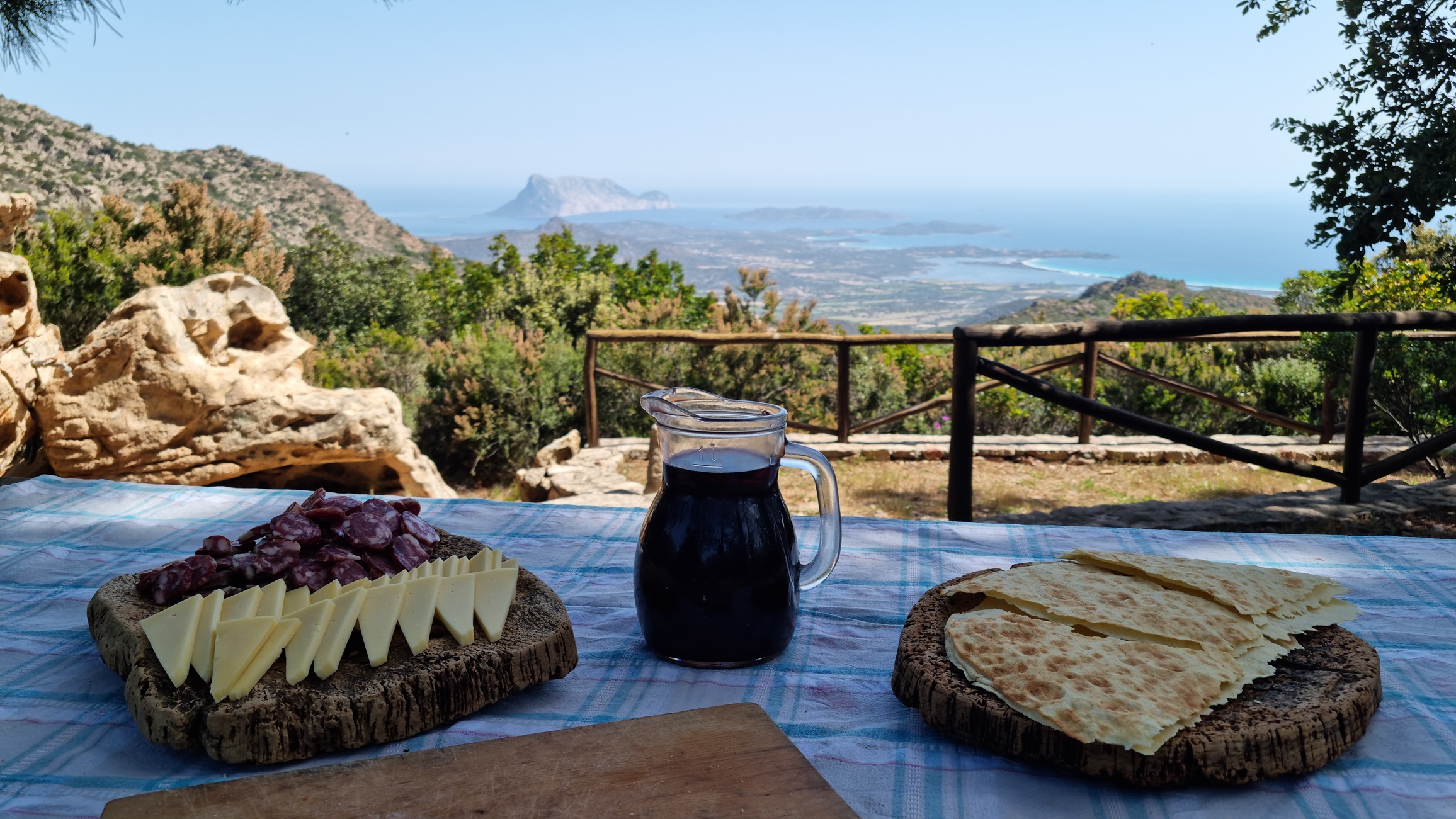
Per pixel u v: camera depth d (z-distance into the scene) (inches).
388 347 410.6
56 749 35.1
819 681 41.6
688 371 327.0
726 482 41.6
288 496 71.2
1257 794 31.9
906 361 360.8
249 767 33.8
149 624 37.3
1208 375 299.0
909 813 31.7
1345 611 40.9
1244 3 172.4
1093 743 31.6
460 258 731.4
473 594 40.7
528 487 236.4
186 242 414.9
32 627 46.8
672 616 42.1
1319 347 213.0
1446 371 202.5
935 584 54.3
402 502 53.7
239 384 199.6
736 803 29.3
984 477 241.0
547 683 41.2
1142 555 46.0
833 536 45.8
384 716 34.9
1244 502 153.9
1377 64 159.8
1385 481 215.9
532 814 28.6
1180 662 34.7
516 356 324.8
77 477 189.3
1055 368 265.0
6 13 121.6
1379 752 34.8
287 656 35.4
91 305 285.3
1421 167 154.3
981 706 33.8
